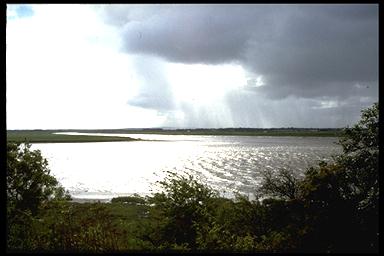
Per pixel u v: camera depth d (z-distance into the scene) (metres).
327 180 15.09
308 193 15.06
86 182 64.88
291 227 14.38
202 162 100.00
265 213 15.09
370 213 14.29
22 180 14.30
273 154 123.06
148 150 162.12
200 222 12.80
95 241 10.88
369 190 14.76
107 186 59.91
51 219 12.40
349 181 15.48
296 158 104.75
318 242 14.13
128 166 94.06
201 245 11.59
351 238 14.06
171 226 12.86
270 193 16.47
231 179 64.06
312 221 14.49
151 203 13.63
